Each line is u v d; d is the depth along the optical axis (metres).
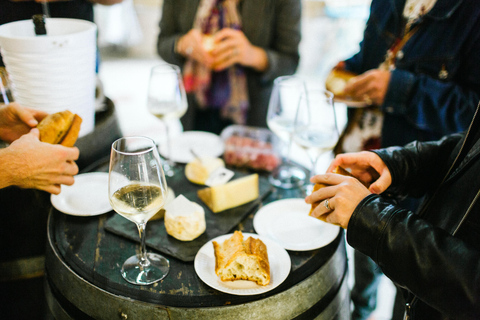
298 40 1.99
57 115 1.02
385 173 0.95
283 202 1.14
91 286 0.83
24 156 0.93
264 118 2.18
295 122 1.18
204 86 2.05
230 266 0.83
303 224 1.04
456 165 0.85
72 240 0.98
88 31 1.14
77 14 1.60
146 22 5.80
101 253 0.94
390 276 0.75
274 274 0.85
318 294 0.89
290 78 1.42
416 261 0.69
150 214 0.80
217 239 0.96
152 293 0.82
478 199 0.70
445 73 1.28
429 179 1.01
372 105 1.49
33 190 1.18
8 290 1.28
